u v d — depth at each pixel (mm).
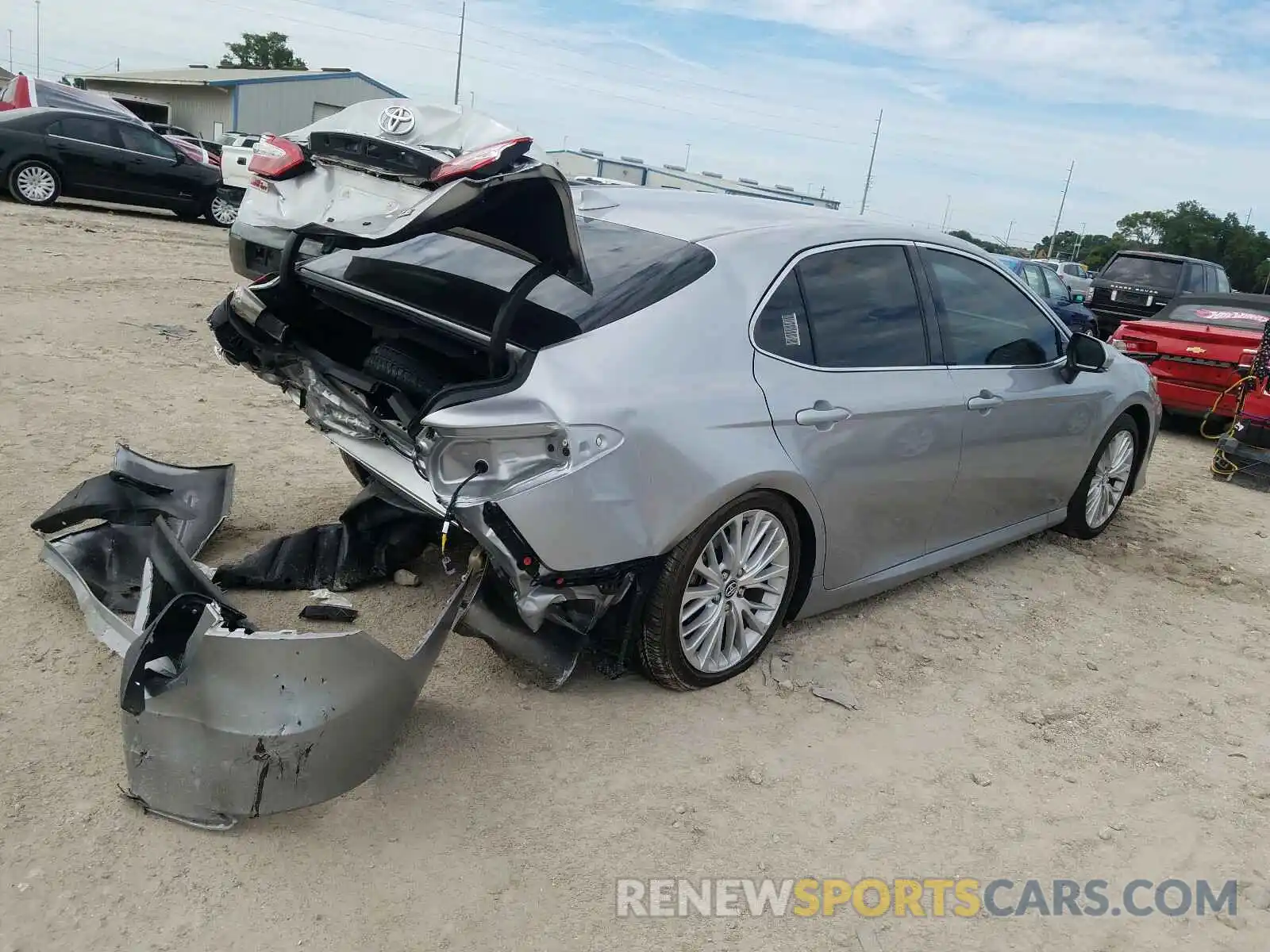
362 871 2533
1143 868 2898
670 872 2666
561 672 3164
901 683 3828
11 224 13242
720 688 3580
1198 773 3432
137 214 18250
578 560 2932
